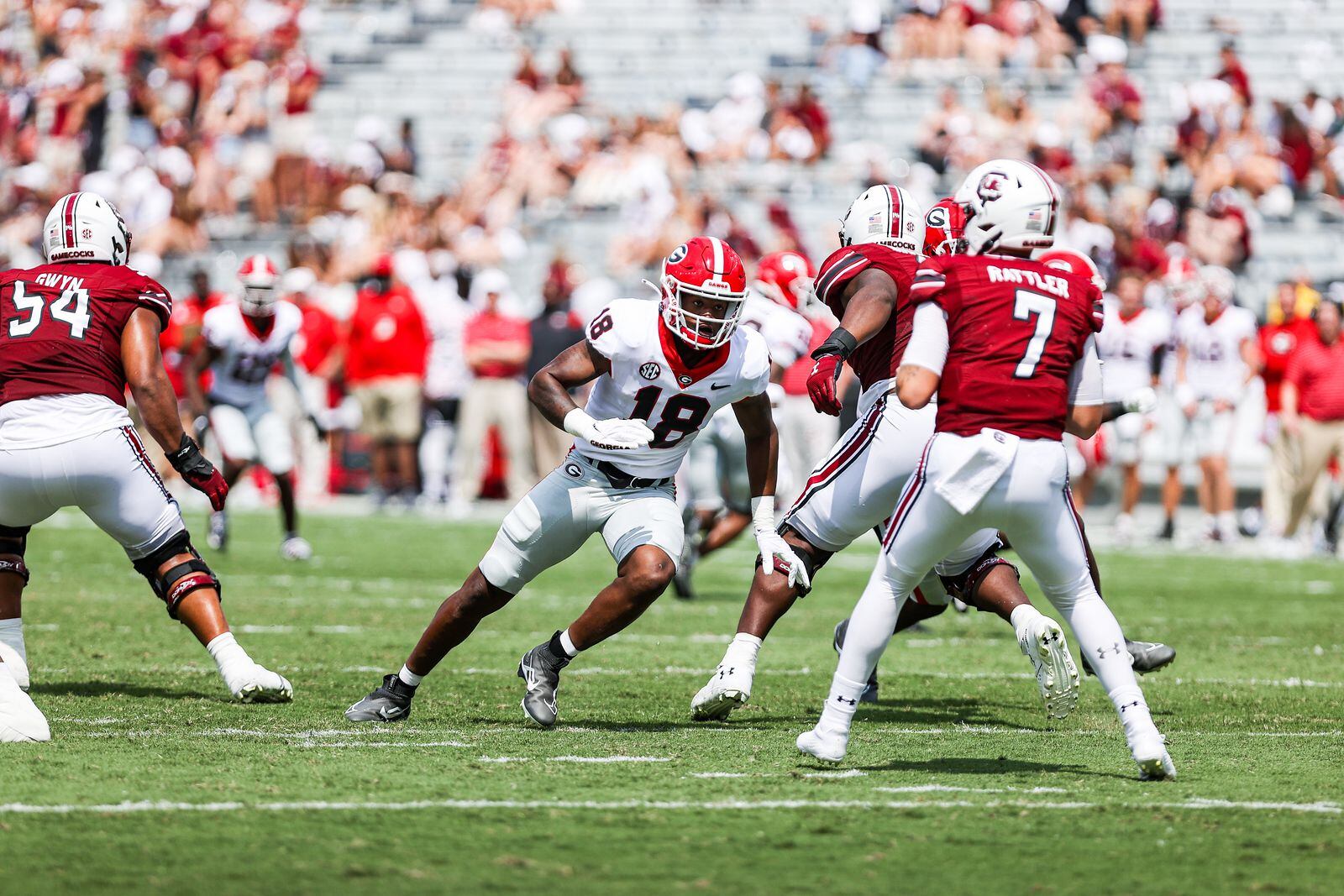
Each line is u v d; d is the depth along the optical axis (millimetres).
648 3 88375
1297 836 14117
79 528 53219
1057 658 16672
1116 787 16203
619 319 18734
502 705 21719
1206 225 70562
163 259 77875
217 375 40531
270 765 16656
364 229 74375
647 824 14305
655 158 74812
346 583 38125
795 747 18391
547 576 42469
